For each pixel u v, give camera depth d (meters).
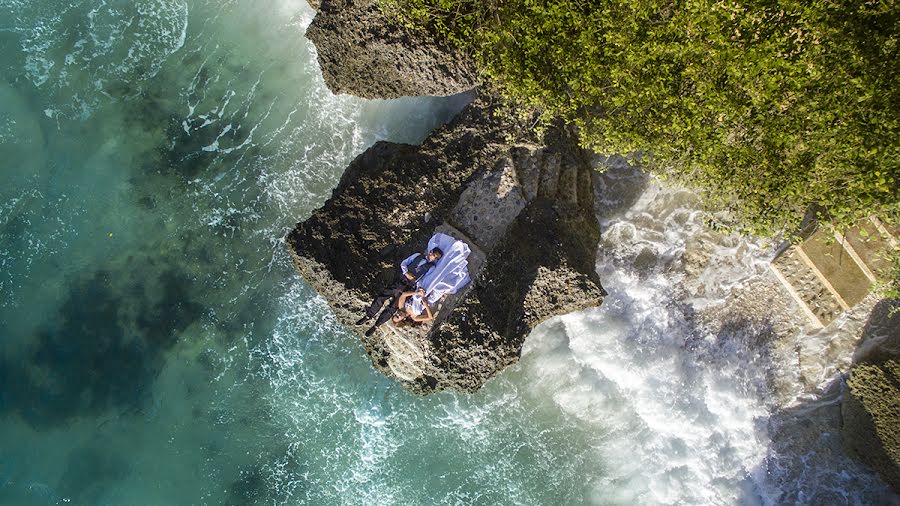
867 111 12.20
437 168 15.68
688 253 17.33
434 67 15.70
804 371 17.11
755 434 17.05
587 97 14.00
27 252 18.48
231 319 17.95
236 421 17.59
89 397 18.00
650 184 17.16
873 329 16.45
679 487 16.98
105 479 17.61
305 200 18.09
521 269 14.92
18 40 18.92
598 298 15.03
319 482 17.28
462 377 14.89
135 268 18.39
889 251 15.67
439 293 14.65
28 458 17.77
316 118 18.14
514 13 14.11
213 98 18.67
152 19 18.83
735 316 17.30
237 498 17.38
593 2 13.88
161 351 18.03
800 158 13.20
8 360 18.17
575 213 15.67
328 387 17.44
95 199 18.61
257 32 18.66
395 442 17.16
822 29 12.03
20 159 18.75
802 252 16.45
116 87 18.83
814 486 16.84
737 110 12.86
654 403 17.09
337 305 15.62
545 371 17.12
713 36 12.39
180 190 18.50
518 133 15.50
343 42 15.95
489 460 17.08
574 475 17.08
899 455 15.82
